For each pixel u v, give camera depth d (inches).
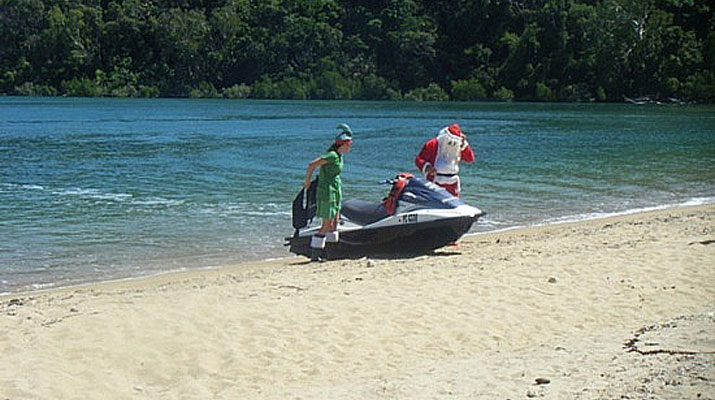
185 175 976.3
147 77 4867.1
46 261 500.1
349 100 4591.5
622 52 4131.4
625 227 579.8
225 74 4904.0
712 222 596.7
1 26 4852.4
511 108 3442.4
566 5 4377.5
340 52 4820.4
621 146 1433.3
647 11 4173.2
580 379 247.3
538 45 4379.9
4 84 4845.0
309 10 4963.1
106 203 738.8
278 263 492.4
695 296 375.2
